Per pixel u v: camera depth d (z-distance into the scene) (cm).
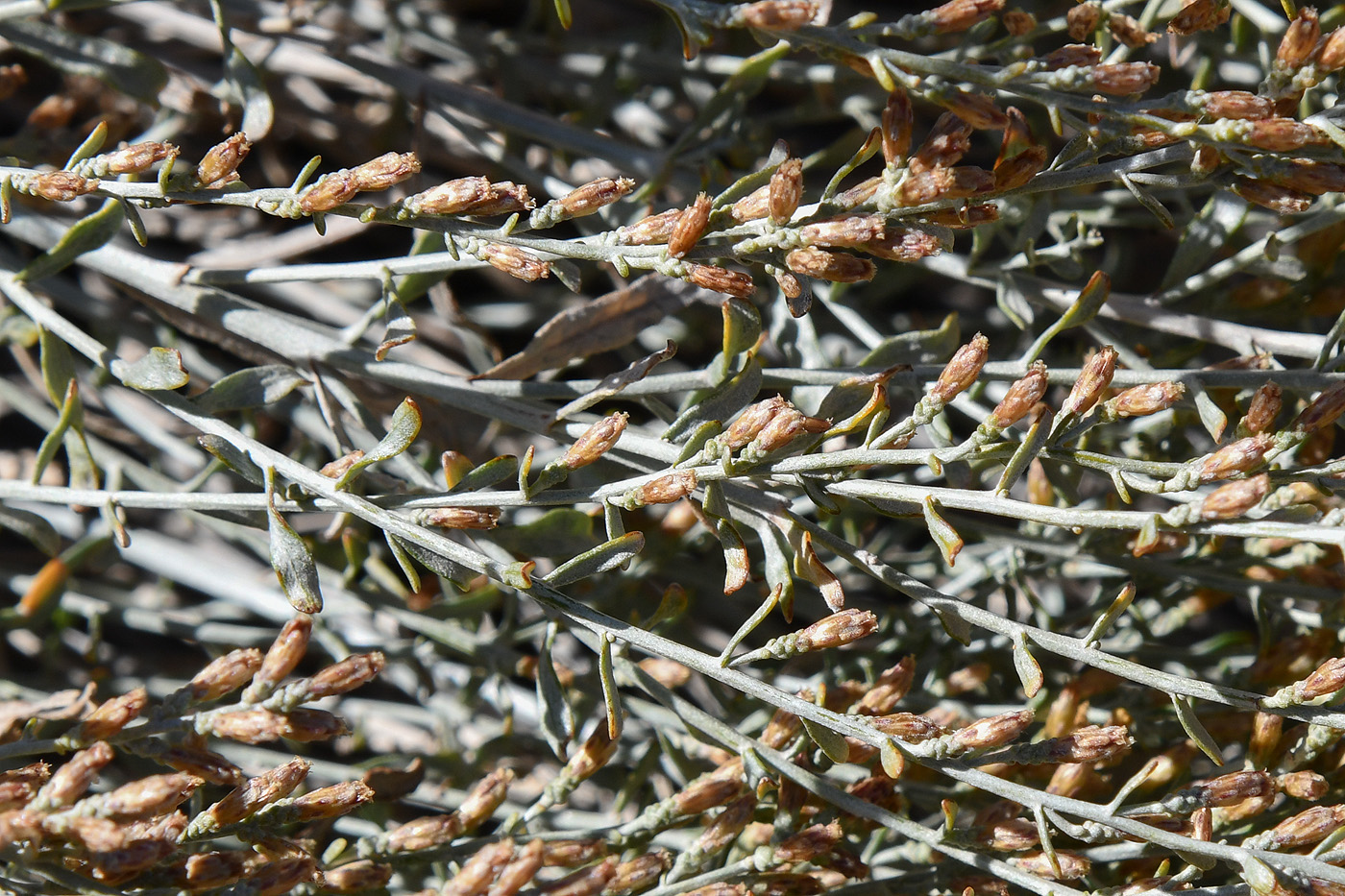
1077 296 52
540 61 58
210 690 48
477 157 58
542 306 58
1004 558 54
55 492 50
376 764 53
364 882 49
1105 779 51
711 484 49
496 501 49
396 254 60
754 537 51
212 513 50
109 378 54
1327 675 48
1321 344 51
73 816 47
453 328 58
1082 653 48
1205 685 48
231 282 51
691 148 54
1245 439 48
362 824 52
